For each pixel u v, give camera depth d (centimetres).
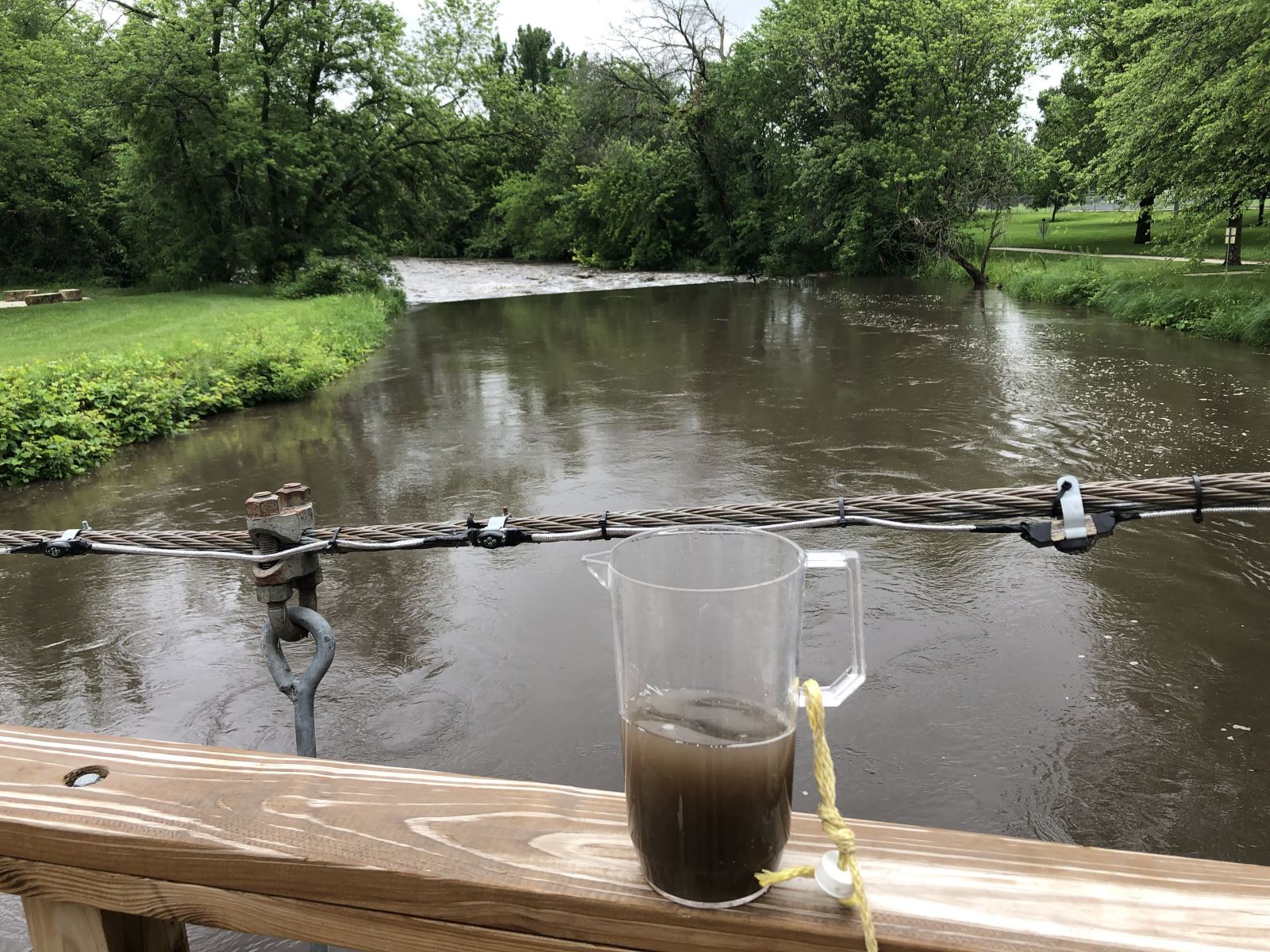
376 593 561
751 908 78
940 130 2959
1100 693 421
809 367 1377
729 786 72
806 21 3372
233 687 459
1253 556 571
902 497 141
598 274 4084
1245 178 1627
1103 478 759
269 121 2897
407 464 881
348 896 87
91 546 171
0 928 298
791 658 73
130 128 2806
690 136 3875
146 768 107
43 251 3300
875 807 349
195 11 2759
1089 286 2086
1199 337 1530
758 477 791
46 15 2914
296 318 1842
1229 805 344
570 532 152
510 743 399
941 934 76
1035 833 333
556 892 81
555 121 3553
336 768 105
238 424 1098
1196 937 76
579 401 1173
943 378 1232
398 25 3012
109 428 985
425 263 5212
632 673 76
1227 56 1495
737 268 3878
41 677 477
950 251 2877
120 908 96
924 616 504
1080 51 2492
